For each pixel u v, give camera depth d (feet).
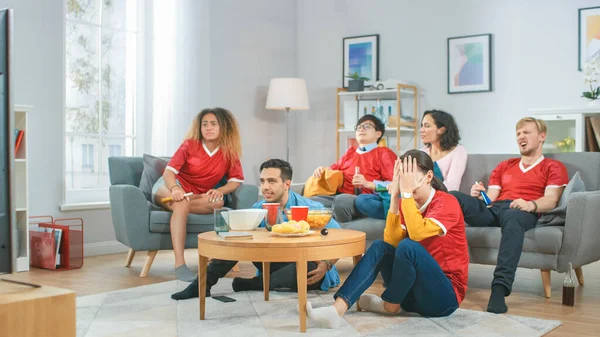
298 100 19.81
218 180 14.01
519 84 18.31
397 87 19.03
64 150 15.62
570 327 8.79
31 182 14.92
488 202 11.51
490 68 18.63
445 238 9.01
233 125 14.10
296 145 22.25
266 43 21.09
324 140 21.68
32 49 14.96
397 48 20.25
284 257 8.02
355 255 8.75
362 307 9.53
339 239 8.27
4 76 4.88
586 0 17.38
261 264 11.25
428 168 9.07
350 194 13.92
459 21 19.19
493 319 9.08
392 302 8.80
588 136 16.11
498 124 18.62
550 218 10.91
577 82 17.51
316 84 21.79
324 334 8.22
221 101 19.51
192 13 18.34
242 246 8.07
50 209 15.30
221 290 11.34
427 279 8.61
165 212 13.05
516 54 18.35
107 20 17.04
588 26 17.31
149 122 17.48
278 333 8.29
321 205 10.77
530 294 11.09
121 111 17.46
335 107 21.48
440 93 19.53
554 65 17.81
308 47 21.97
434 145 13.44
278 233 8.53
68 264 13.92
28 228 13.94
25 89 14.82
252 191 14.07
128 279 12.70
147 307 9.91
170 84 17.80
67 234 13.93
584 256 10.68
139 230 12.86
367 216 12.91
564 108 16.26
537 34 18.04
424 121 13.32
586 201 10.26
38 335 4.88
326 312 8.40
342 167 14.65
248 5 20.44
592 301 10.55
